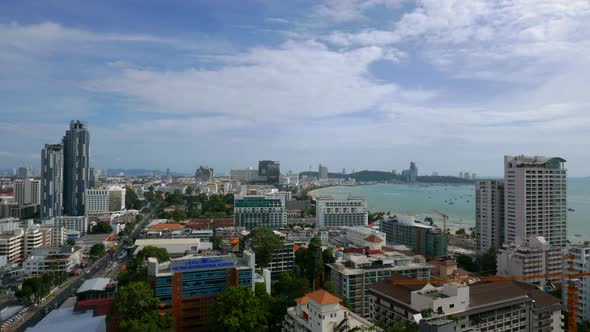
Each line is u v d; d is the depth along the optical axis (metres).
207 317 166.62
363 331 122.44
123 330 144.50
